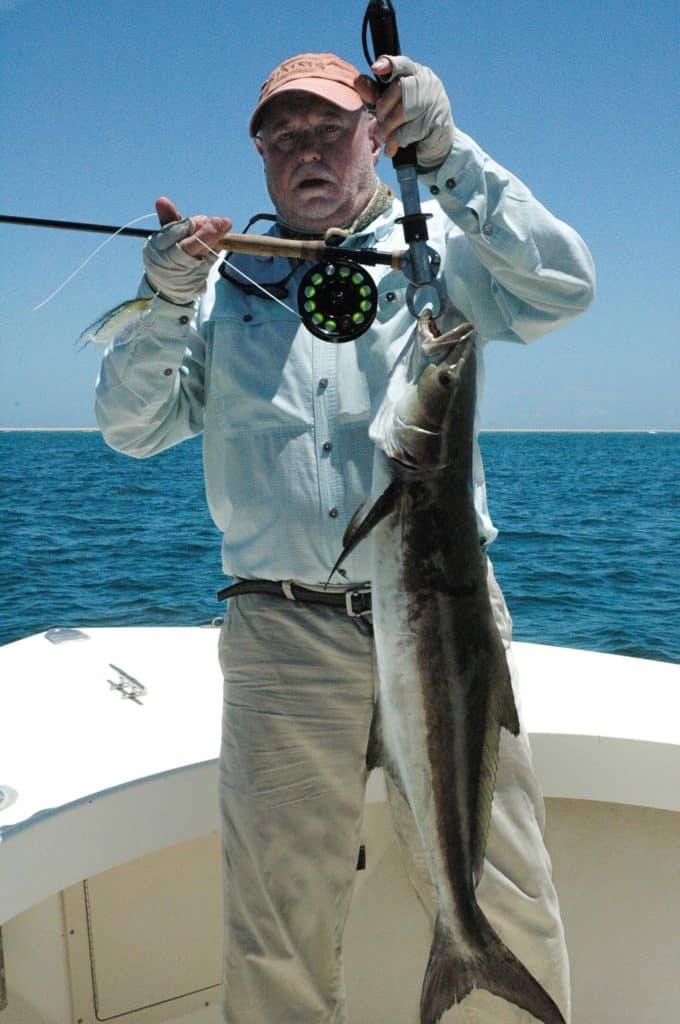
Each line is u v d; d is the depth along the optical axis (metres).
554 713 2.92
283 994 2.36
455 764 2.02
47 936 2.74
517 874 2.28
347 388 2.31
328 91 2.31
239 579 2.42
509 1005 2.35
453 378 2.00
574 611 11.78
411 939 2.91
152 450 2.65
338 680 2.32
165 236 2.12
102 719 3.05
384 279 2.37
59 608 11.59
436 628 2.02
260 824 2.32
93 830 2.50
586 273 2.26
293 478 2.31
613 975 2.86
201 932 2.88
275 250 2.15
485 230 2.15
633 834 2.83
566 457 62.88
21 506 22.55
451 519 2.02
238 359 2.40
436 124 1.99
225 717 2.42
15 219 2.19
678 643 10.25
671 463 53.22
